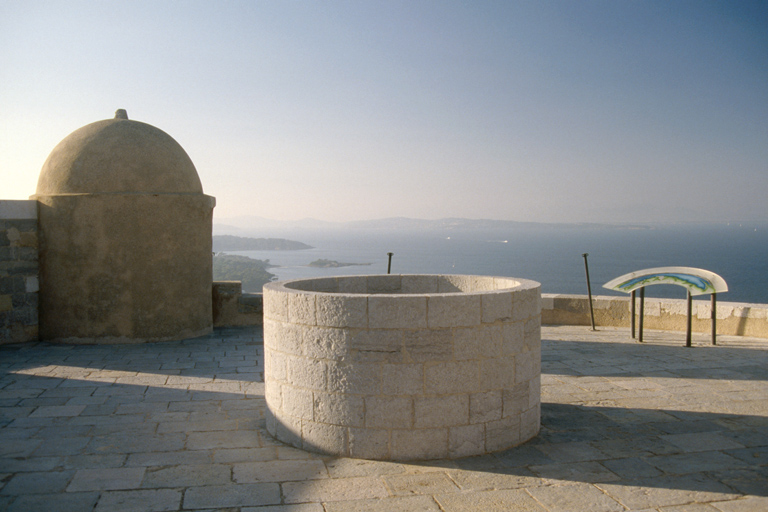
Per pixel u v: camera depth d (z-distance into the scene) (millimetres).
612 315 10633
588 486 3805
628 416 5336
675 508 3504
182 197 9039
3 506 3477
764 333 9234
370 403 4152
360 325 4117
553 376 6879
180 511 3436
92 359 7742
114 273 8656
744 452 4445
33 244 8797
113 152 8750
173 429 4977
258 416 5375
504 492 3701
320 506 3500
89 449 4469
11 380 6645
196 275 9328
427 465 4105
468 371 4207
